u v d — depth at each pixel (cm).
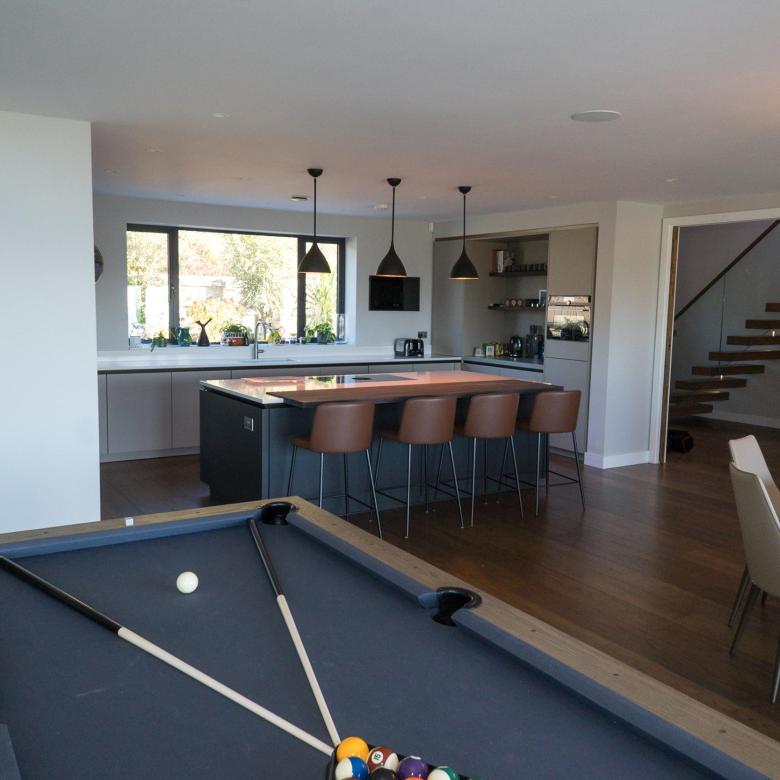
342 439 461
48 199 412
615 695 134
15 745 122
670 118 382
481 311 889
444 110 372
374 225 861
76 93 355
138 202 721
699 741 120
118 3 246
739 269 975
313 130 421
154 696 138
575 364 725
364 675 147
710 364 1000
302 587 194
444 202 712
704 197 650
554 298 746
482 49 283
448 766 117
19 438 421
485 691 141
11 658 153
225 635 165
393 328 891
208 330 796
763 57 288
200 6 247
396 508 558
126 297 725
